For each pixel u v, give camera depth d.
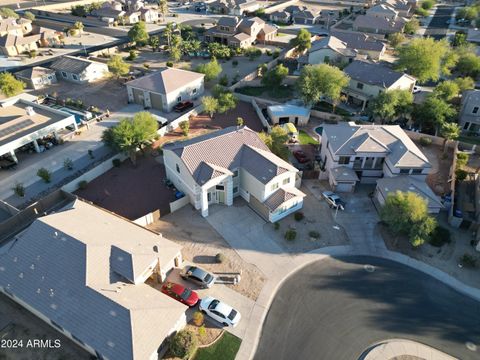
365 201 46.59
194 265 37.31
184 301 32.97
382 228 42.59
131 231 36.59
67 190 47.00
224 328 31.72
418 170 46.28
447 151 56.78
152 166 52.94
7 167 52.06
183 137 59.91
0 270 32.47
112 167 52.50
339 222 43.34
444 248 40.06
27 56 93.50
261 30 105.88
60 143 57.94
